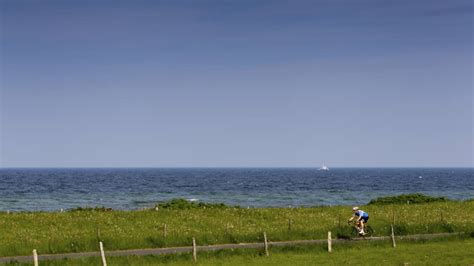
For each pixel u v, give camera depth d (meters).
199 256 38.78
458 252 40.78
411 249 42.16
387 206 69.88
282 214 60.06
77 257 38.16
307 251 41.38
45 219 53.44
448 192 162.12
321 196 139.25
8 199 128.12
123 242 42.97
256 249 41.19
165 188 185.38
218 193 153.62
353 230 49.44
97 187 192.62
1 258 37.97
